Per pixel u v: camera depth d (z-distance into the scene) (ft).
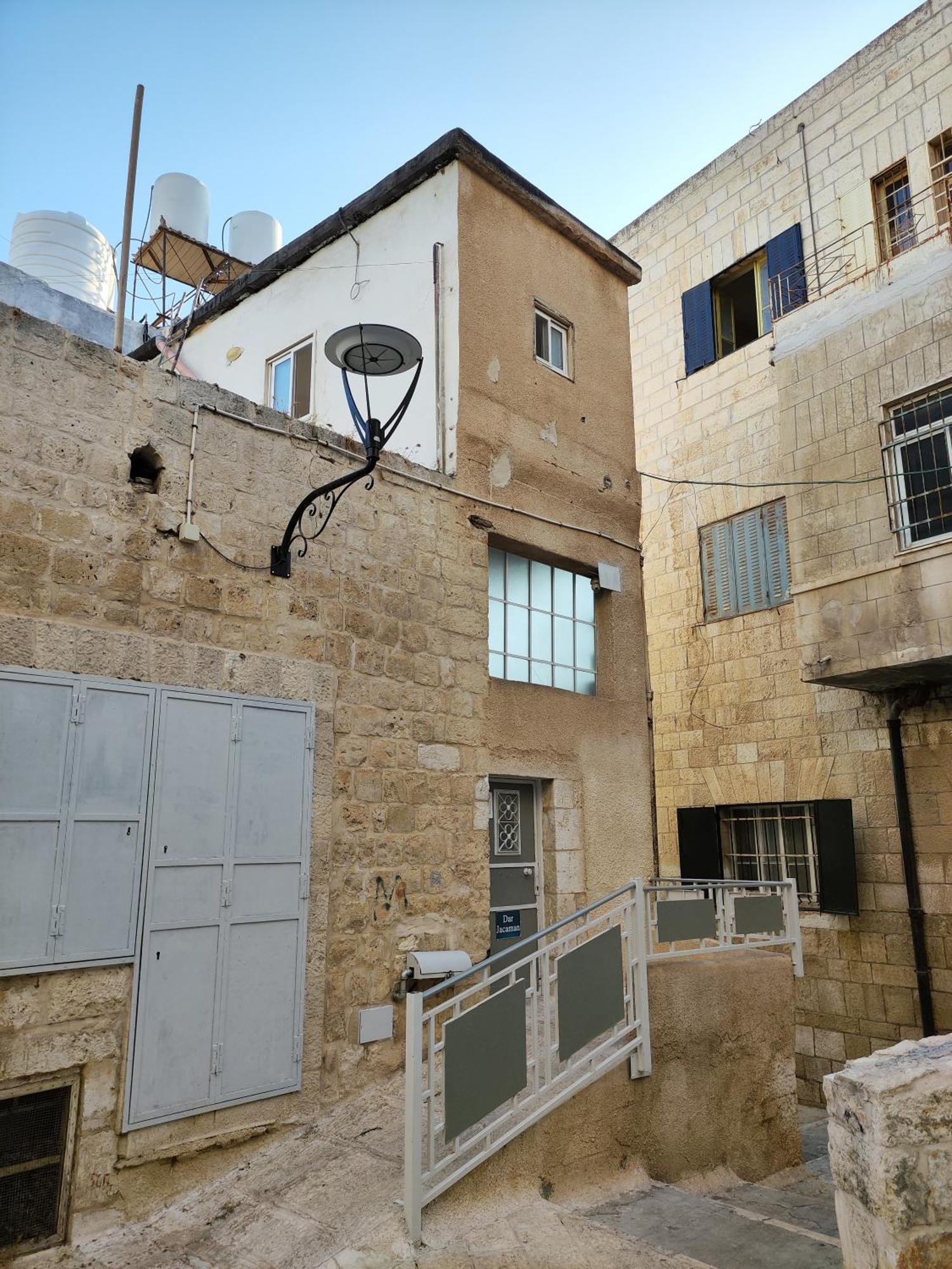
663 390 44.70
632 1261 14.57
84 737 16.69
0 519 16.33
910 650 29.19
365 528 22.76
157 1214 16.35
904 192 36.32
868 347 32.07
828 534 32.24
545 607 29.09
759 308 42.09
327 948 20.10
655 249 46.32
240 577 19.84
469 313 26.96
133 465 18.78
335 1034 19.95
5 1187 14.98
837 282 37.22
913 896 31.71
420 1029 15.23
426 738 23.22
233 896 18.40
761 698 38.09
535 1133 17.39
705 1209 17.90
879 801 33.55
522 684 26.53
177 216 42.50
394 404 27.96
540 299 29.81
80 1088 15.97
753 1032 22.90
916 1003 31.50
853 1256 12.68
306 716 20.40
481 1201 15.98
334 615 21.58
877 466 31.22
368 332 18.26
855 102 37.91
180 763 18.01
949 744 31.78
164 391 19.10
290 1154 17.83
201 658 18.72
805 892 36.01
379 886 21.44
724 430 41.37
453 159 27.61
